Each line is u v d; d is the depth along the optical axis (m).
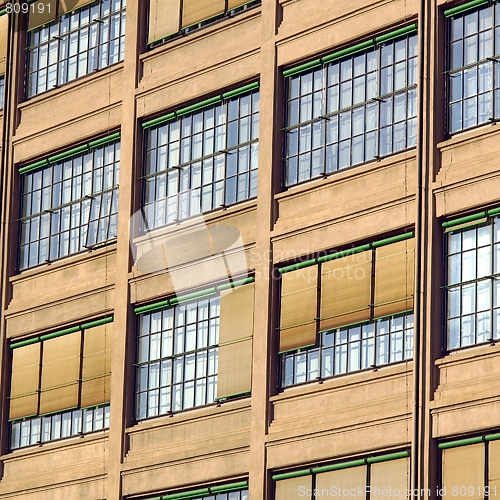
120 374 44.03
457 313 37.78
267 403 40.56
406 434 37.62
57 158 47.72
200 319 42.97
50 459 45.62
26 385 46.94
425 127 38.81
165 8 45.75
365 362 39.22
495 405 36.31
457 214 38.09
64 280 46.66
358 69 40.97
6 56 49.50
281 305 41.03
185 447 42.06
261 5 43.12
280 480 40.00
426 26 39.16
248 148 42.91
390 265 39.12
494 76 38.19
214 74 43.84
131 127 45.53
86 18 48.09
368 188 39.94
